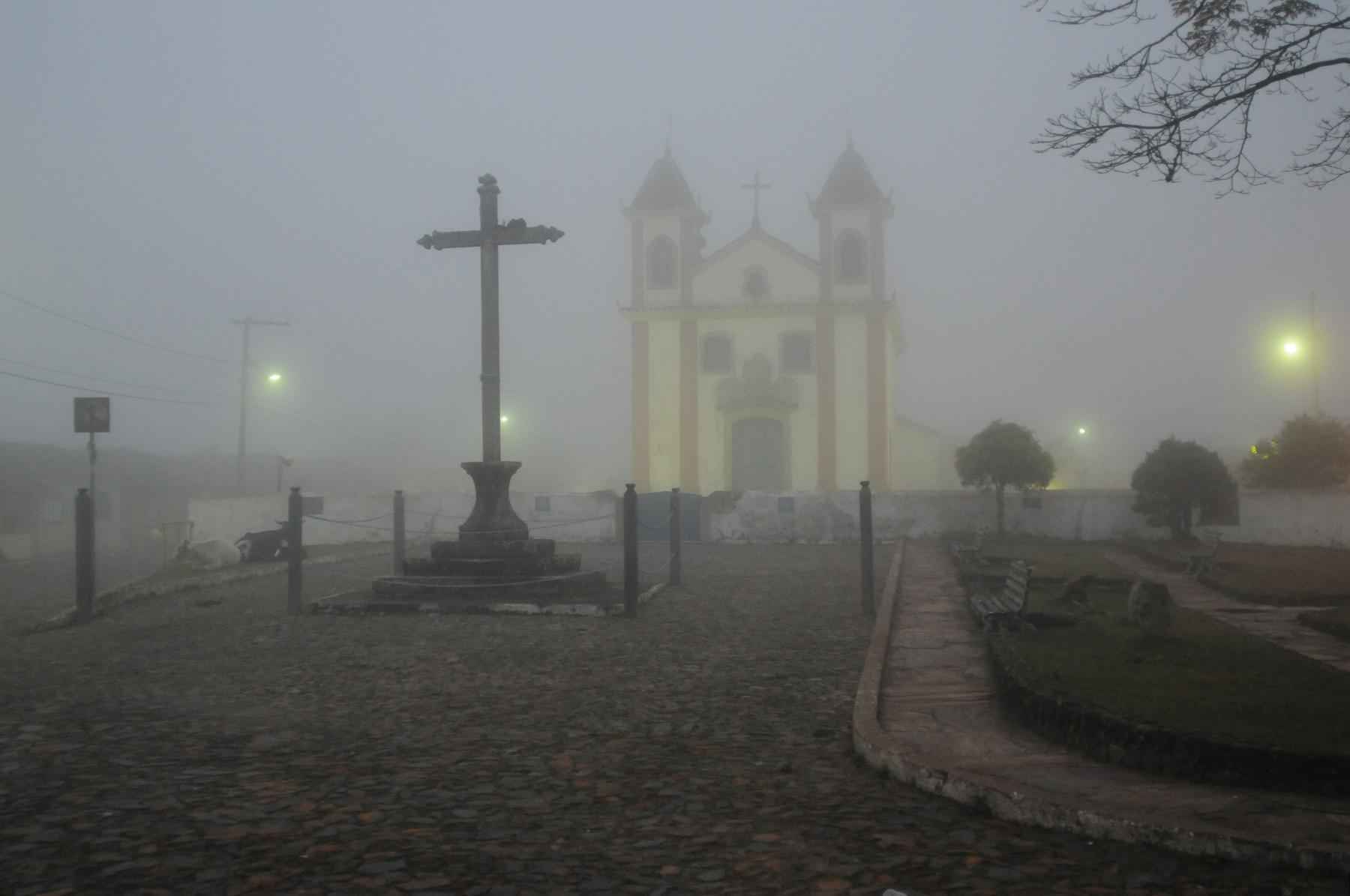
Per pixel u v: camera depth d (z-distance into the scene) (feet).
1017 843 14.30
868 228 118.83
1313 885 12.37
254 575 58.65
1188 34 22.38
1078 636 27.55
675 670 28.55
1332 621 31.45
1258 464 82.69
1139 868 13.19
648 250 121.39
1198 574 47.91
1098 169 23.26
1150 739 16.61
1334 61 21.21
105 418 42.27
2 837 15.01
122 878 13.42
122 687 26.91
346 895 12.85
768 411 115.75
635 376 119.55
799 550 77.66
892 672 27.17
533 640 34.27
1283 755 15.23
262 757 19.58
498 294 47.50
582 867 13.76
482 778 18.03
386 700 25.00
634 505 39.91
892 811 15.93
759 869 13.58
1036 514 80.84
